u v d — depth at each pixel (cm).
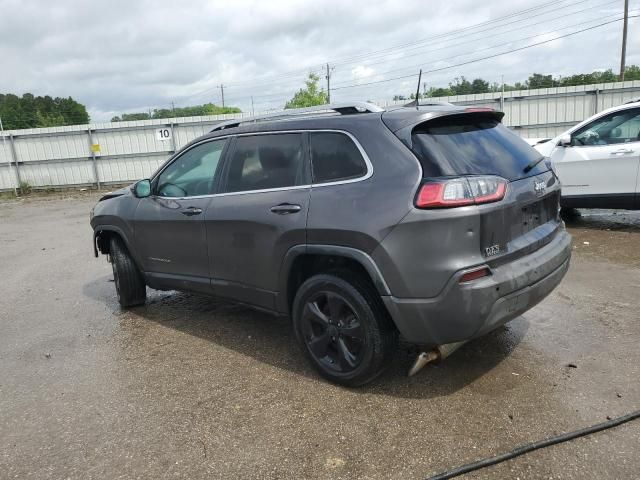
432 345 332
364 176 321
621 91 1742
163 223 460
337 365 350
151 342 452
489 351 390
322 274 342
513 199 312
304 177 354
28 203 1766
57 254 874
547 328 427
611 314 449
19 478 275
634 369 351
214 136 429
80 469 280
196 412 330
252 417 320
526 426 294
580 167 770
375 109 347
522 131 1841
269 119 407
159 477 270
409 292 297
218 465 277
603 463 260
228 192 405
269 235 366
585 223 829
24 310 569
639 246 667
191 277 450
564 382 339
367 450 282
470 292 285
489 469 261
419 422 304
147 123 2012
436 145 311
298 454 282
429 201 286
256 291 393
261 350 420
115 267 531
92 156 2039
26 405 353
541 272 324
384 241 300
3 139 2000
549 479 251
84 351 441
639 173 721
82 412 339
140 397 354
